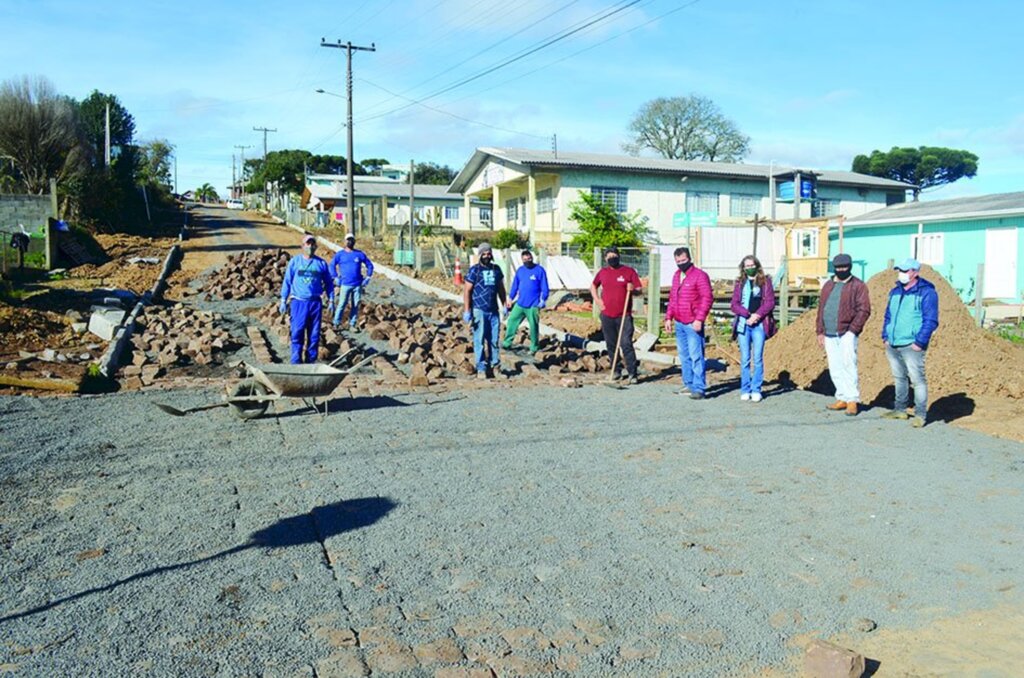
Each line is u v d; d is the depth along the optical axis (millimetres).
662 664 3992
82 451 7270
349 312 16094
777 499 6426
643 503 6270
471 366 12117
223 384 10711
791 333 14109
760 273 10398
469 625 4305
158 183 70875
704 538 5594
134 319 14891
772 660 4066
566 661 3979
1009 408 10312
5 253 21172
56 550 5113
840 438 8453
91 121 58688
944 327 12336
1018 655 4195
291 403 9570
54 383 9914
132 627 4172
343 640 4098
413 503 6145
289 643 4059
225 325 15797
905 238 30516
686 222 25438
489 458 7383
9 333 12773
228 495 6219
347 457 7309
